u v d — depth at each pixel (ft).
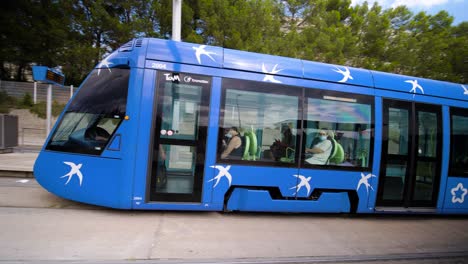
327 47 54.95
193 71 14.37
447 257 12.78
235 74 14.90
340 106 16.30
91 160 13.93
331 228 15.39
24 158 26.76
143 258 10.46
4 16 55.72
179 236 12.59
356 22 67.77
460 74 60.34
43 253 10.21
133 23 53.01
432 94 17.88
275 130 15.38
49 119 27.37
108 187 13.70
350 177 16.25
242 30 48.03
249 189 15.15
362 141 16.51
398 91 17.30
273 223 15.35
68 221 13.20
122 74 14.12
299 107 15.71
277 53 49.14
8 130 30.55
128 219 13.98
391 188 16.92
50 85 27.32
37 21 58.03
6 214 13.50
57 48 57.72
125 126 13.58
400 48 62.23
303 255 11.82
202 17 48.55
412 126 17.26
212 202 14.64
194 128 14.37
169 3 50.29
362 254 12.39
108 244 11.30
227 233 13.39
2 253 9.96
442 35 66.59
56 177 14.38
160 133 13.96
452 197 18.01
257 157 15.15
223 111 14.67
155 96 13.87
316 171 15.81
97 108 14.28
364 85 16.75
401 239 14.62
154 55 13.98
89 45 56.13
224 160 14.67
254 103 15.10
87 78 15.08
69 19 57.77
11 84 60.75
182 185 14.32
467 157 18.44
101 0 55.31
